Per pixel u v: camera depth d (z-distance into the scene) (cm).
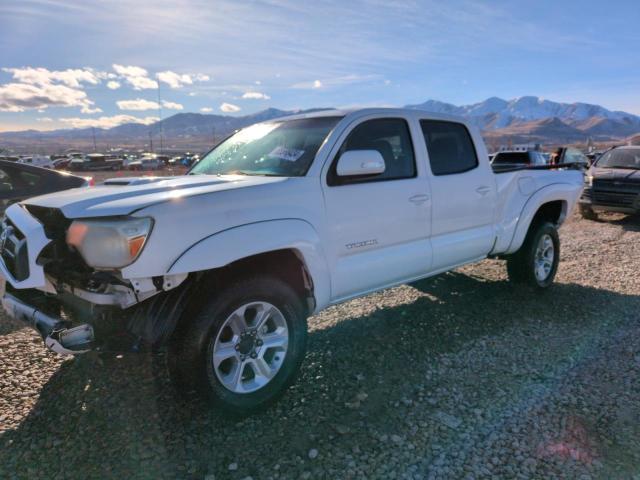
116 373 374
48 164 5438
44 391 347
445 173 452
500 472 261
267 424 307
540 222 571
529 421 307
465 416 314
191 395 308
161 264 273
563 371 374
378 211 384
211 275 304
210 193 298
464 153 479
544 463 267
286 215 326
